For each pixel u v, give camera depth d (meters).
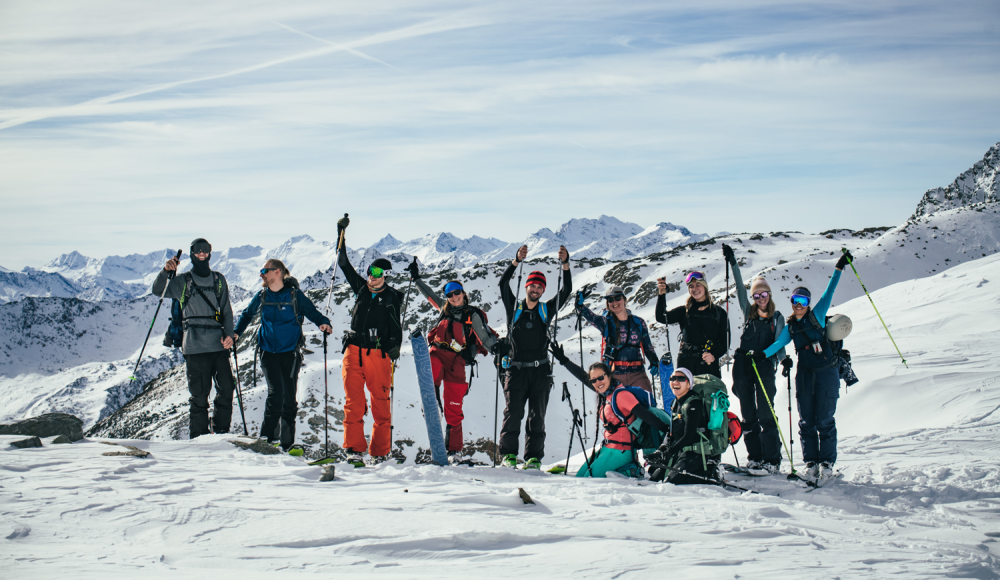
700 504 5.94
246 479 6.14
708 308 8.34
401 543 3.99
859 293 79.44
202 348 8.88
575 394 61.25
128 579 3.04
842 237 113.25
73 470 5.83
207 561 3.54
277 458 7.44
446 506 5.20
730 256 8.72
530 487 6.59
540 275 8.38
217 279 9.09
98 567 3.25
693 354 8.21
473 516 4.88
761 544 4.46
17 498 4.70
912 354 16.27
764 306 8.23
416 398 57.09
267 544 3.93
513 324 8.42
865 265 85.75
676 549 4.19
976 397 12.59
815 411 8.09
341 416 54.50
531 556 3.90
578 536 4.45
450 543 4.07
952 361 15.12
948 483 7.30
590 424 57.34
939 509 6.37
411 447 50.72
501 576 3.45
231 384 9.24
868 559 4.18
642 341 8.62
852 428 13.39
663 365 8.50
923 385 13.77
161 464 6.64
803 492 7.07
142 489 5.23
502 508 5.34
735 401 15.57
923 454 9.02
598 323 8.72
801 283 80.38
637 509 5.59
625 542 4.29
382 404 8.07
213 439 8.15
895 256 87.94
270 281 8.73
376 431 8.07
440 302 8.87
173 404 71.56
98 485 5.24
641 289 94.94
